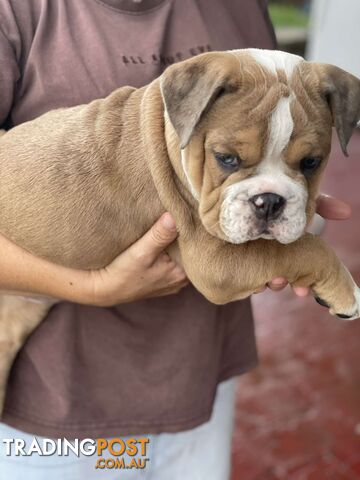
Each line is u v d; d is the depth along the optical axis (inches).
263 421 31.8
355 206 51.9
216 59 14.6
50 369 17.5
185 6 17.2
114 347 17.7
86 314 17.4
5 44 16.0
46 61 16.5
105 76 16.7
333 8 69.3
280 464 29.5
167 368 18.0
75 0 16.6
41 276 16.3
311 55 74.2
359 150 62.2
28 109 17.0
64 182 16.1
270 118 14.0
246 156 14.2
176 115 14.2
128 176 16.0
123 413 18.1
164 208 15.9
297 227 14.5
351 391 33.6
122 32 16.7
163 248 15.9
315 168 15.0
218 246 15.7
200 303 17.9
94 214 16.1
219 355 19.0
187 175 15.4
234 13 18.1
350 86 15.2
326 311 39.9
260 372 35.0
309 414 32.2
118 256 16.4
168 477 19.7
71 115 16.5
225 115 14.3
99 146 16.1
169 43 17.1
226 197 14.5
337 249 46.0
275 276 16.0
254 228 14.4
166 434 19.0
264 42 18.6
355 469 29.3
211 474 20.2
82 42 16.6
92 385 17.9
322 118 14.6
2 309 17.4
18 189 16.4
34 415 17.8
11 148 16.6
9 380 18.0
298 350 36.6
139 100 16.3
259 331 38.1
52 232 16.2
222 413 20.3
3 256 16.4
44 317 17.6
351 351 36.5
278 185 14.2
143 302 17.6
